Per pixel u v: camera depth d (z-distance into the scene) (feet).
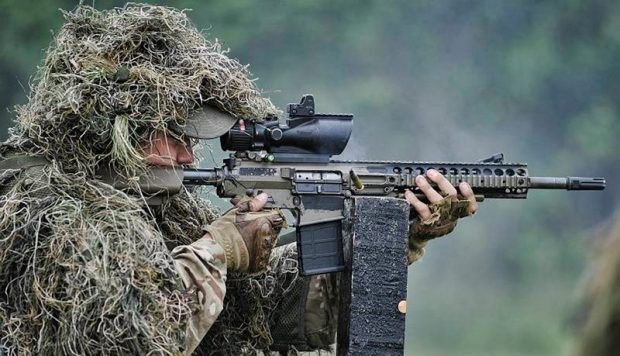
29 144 38.47
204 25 127.85
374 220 39.22
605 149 139.13
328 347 44.27
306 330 43.68
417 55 131.75
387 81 131.23
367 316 38.99
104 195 37.04
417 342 127.44
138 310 35.17
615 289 18.97
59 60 38.55
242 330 42.16
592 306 19.16
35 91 39.09
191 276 36.86
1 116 126.93
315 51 129.90
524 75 135.33
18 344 35.91
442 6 133.39
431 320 131.13
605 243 19.24
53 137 37.91
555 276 136.98
